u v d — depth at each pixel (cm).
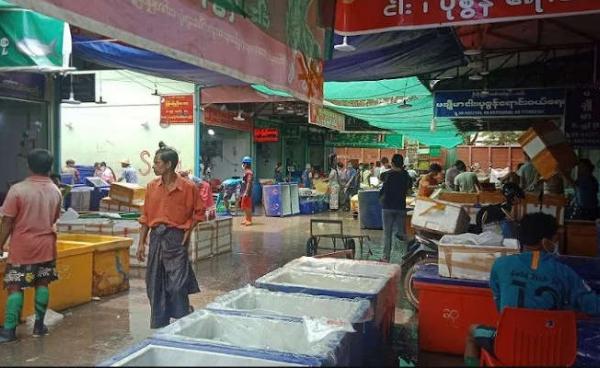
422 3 448
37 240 482
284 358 236
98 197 1361
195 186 509
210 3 350
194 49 335
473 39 883
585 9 401
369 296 370
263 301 363
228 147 2152
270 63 428
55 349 464
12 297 478
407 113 1459
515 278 312
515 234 546
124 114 1530
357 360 308
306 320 292
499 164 3114
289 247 1059
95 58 856
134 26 289
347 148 3222
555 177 817
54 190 500
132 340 491
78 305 606
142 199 1009
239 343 295
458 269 466
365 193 1395
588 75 1009
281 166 2462
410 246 713
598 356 359
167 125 1496
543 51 953
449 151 3194
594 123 906
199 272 802
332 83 1038
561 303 304
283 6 450
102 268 645
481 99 1005
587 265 517
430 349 470
